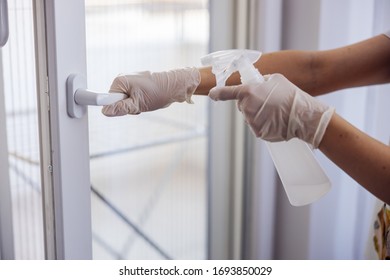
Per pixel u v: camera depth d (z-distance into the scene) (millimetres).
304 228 1621
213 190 1668
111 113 855
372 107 1543
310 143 812
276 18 1537
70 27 856
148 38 1366
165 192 1532
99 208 1350
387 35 1072
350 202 1626
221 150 1661
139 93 879
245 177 1669
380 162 784
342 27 1543
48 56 845
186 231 1626
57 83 847
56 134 866
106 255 1393
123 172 1401
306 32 1527
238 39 1587
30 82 936
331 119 794
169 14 1413
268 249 1688
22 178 1001
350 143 786
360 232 1642
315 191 829
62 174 879
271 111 796
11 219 1045
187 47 1479
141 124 1423
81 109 884
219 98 810
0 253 1064
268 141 834
